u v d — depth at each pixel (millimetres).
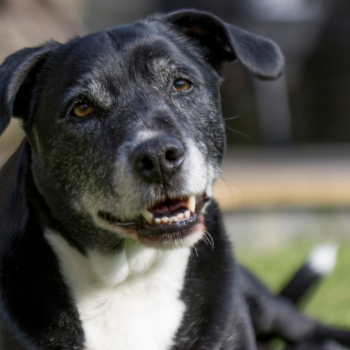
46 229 5395
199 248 5520
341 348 7680
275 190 13719
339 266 10883
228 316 5324
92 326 5281
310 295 8945
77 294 5301
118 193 4957
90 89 5219
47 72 5645
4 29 12242
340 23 21688
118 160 4918
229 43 5676
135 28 5680
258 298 7109
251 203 13680
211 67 6109
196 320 5340
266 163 18547
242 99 22047
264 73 5645
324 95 23156
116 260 5320
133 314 5328
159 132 4914
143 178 4809
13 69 5312
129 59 5316
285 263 11570
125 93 5230
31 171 5586
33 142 5574
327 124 23438
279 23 21047
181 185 4859
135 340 5289
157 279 5367
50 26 12906
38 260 5285
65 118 5246
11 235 5336
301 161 18734
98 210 5180
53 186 5383
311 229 13906
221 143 5738
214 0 20297
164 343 5328
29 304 5125
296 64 22375
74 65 5379
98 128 5164
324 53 22438
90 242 5363
